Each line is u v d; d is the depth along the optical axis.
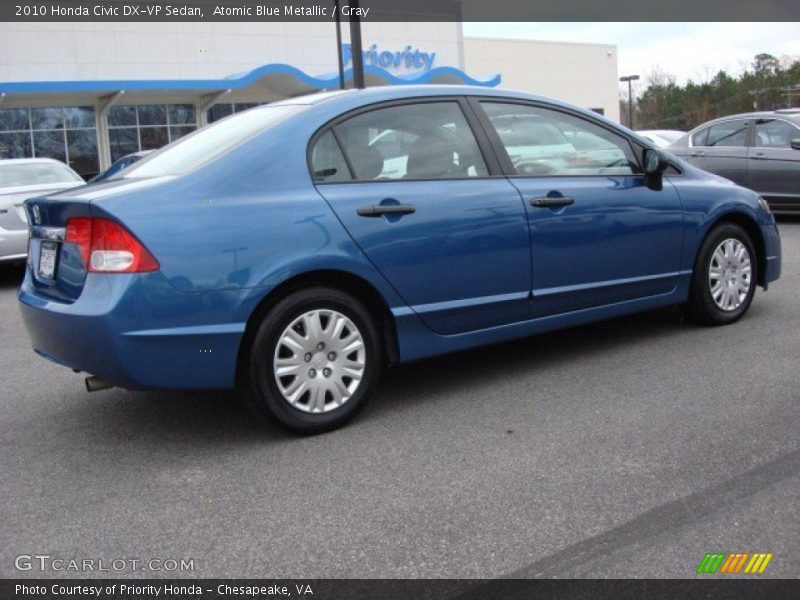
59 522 3.25
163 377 3.69
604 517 3.11
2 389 5.15
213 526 3.16
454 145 4.56
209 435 4.17
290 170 4.02
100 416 4.55
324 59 29.00
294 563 2.87
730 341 5.48
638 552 2.86
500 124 4.78
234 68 27.34
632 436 3.91
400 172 4.34
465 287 4.45
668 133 17.59
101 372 3.70
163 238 3.63
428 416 4.31
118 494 3.49
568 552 2.88
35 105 23.89
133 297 3.57
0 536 3.14
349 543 2.99
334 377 4.09
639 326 6.00
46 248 4.08
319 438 4.05
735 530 2.99
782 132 11.19
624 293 5.21
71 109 24.44
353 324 4.12
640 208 5.17
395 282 4.21
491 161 4.65
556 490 3.36
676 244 5.41
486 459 3.70
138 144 25.55
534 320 4.81
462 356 5.46
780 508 3.14
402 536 3.03
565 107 5.09
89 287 3.66
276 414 3.93
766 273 6.07
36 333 4.04
